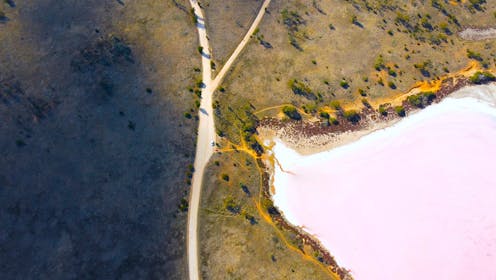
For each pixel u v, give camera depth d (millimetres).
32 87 61562
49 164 57125
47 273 52406
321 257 55469
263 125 62812
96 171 57375
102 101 61781
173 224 55750
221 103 63469
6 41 64625
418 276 55188
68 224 54531
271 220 57250
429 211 59156
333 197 59750
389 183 60875
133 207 56125
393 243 57031
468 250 56781
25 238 53500
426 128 64625
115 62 64875
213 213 56719
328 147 62594
